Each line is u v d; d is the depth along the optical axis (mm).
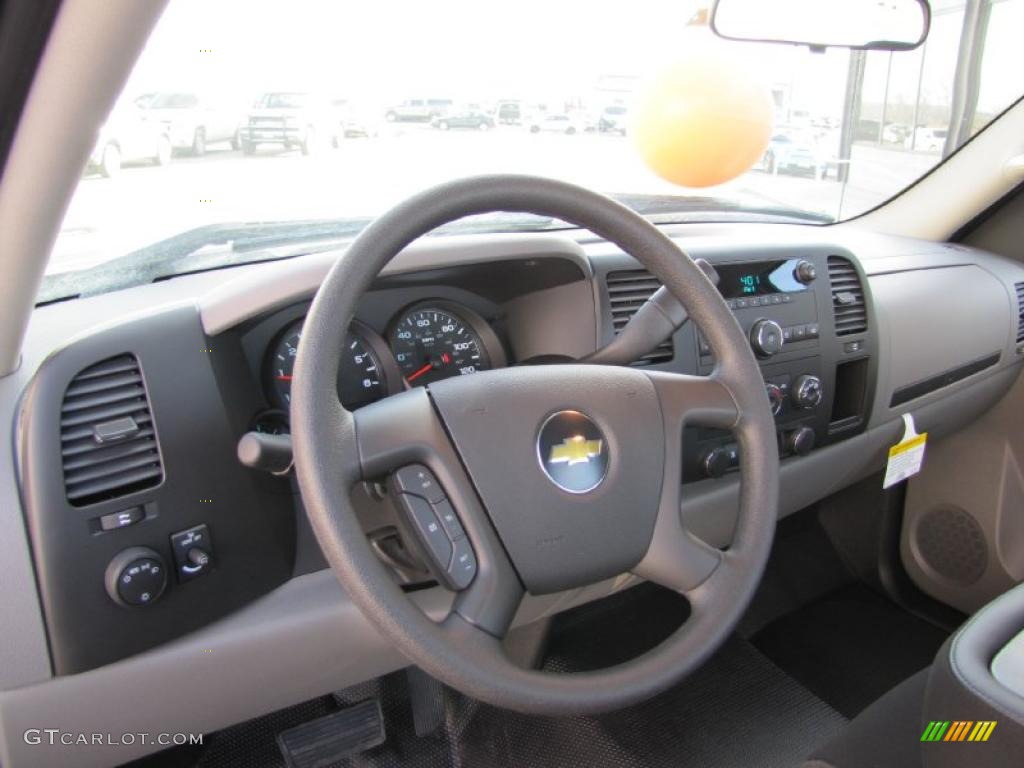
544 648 1666
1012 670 829
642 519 905
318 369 780
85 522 913
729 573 918
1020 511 1856
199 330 1016
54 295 1135
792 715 1532
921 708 1012
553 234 1238
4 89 643
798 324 1537
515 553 846
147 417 960
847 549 2045
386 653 1138
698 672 1644
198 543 988
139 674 988
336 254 1059
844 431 1656
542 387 892
